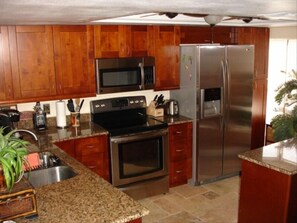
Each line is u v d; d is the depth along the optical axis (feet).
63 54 11.75
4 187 5.58
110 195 6.60
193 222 11.34
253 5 5.67
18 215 5.61
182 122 13.64
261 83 16.70
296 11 7.22
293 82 14.25
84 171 7.94
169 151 13.57
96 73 12.35
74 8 5.54
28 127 12.37
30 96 11.47
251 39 16.01
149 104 14.71
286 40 17.19
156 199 13.11
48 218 5.70
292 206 8.71
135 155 12.61
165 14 8.71
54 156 9.14
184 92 14.25
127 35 12.80
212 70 13.70
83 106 13.42
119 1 4.69
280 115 14.25
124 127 12.49
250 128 15.35
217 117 14.21
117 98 13.94
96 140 11.90
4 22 9.24
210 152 14.37
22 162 6.01
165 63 13.89
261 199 9.20
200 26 14.35
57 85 11.84
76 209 6.01
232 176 15.31
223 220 11.45
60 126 12.58
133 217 5.82
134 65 12.96
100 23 11.57
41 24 10.83
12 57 10.96
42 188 6.95
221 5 5.56
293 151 9.78
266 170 8.92
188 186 14.25
